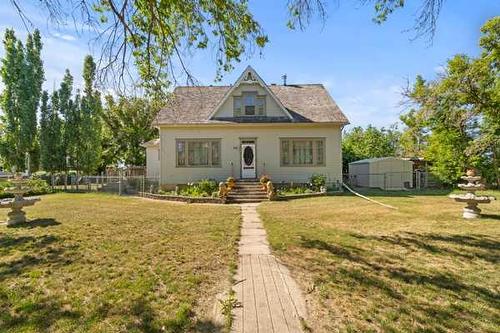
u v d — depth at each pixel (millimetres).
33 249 6691
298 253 6410
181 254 6324
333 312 3998
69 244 7051
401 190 21875
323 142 20094
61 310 4031
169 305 4141
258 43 7320
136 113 36750
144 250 6598
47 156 23953
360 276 5180
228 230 8500
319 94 22703
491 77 14828
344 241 7309
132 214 11234
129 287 4691
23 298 4379
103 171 36906
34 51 23844
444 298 4449
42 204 13961
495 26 14164
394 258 6098
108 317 3846
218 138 20141
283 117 20297
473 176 9977
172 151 20125
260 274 5254
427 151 24484
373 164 24734
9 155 23500
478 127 19125
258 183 18328
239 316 3857
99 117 26781
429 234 7926
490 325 3789
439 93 15109
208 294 4492
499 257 6145
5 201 9508
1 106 23219
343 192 19047
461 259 6035
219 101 21234
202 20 7199
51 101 24406
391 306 4195
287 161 20125
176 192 17859
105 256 6191
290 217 10656
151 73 8055
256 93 20516
